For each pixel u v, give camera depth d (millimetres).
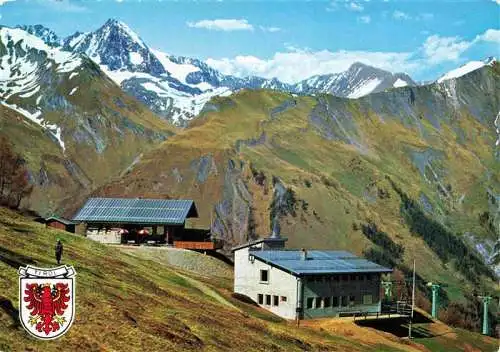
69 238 88062
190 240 150750
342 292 101500
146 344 48094
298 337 70812
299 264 100188
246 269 102125
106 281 64375
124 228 145125
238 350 56188
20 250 64562
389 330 101375
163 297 68375
